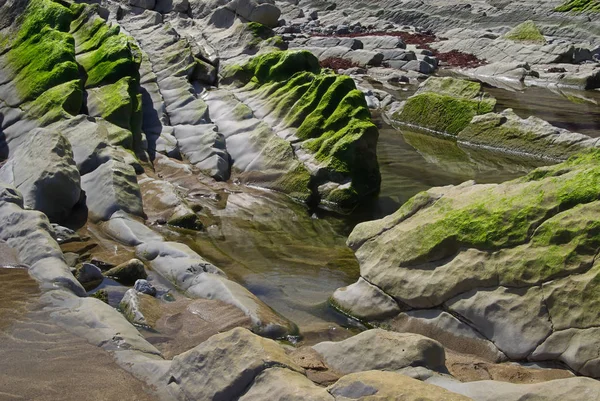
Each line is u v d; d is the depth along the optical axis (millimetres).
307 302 9102
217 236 11625
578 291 7102
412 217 8930
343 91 15977
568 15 46188
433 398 5332
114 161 12289
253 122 16188
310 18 46438
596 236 7258
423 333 7977
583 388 5621
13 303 7801
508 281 7570
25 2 18906
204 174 14812
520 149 19469
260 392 5684
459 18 49031
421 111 22328
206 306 8344
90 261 9641
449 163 18016
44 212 10945
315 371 6609
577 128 21500
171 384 6184
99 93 16000
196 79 19672
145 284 8789
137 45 20094
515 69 32125
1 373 6348
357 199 14008
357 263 10742
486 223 8039
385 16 50094
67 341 7016
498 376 6750
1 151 14406
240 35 23703
